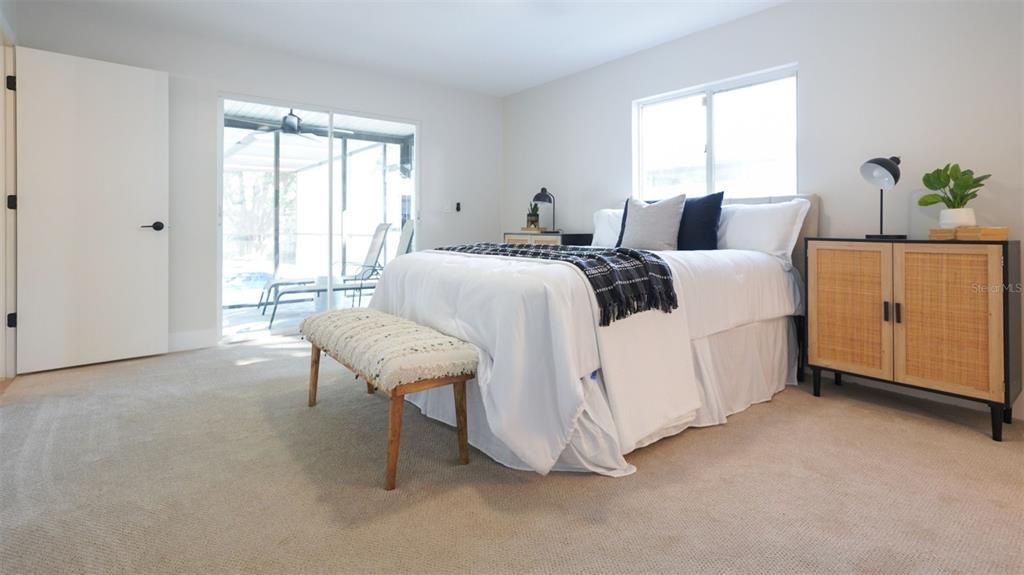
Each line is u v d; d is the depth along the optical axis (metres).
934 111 2.55
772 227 2.85
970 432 2.12
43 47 3.14
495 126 5.40
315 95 4.23
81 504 1.52
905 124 2.65
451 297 2.05
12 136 2.93
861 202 2.83
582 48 3.93
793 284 2.81
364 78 4.49
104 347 3.25
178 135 3.62
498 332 1.72
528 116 5.11
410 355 1.65
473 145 5.25
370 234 4.73
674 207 3.09
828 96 2.95
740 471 1.76
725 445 1.99
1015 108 2.31
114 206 3.25
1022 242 2.27
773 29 3.19
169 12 3.30
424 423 2.23
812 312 2.62
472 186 5.26
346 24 3.50
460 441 1.81
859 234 2.84
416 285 2.36
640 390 1.88
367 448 1.95
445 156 5.06
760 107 3.36
